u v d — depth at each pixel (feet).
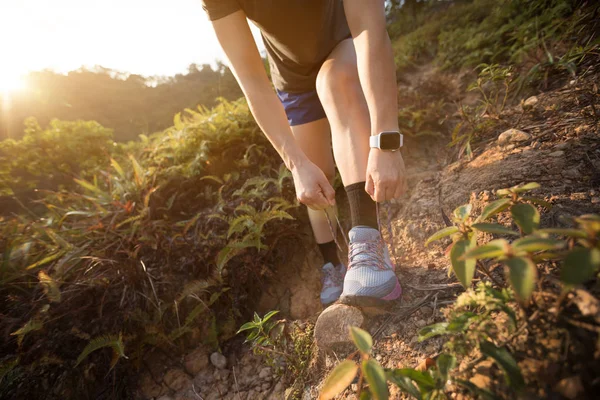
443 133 8.16
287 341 4.96
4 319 5.74
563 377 2.08
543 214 3.89
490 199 4.60
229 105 10.06
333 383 2.43
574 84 6.22
